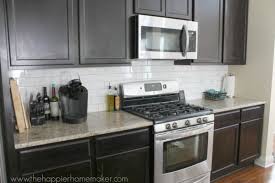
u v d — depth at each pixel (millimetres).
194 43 2506
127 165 1939
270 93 3006
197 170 2367
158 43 2234
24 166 1525
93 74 2355
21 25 1627
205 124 2361
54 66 1799
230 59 3006
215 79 3359
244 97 3312
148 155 2047
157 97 2688
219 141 2611
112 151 1852
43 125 1899
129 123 1953
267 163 3131
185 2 2453
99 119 2092
